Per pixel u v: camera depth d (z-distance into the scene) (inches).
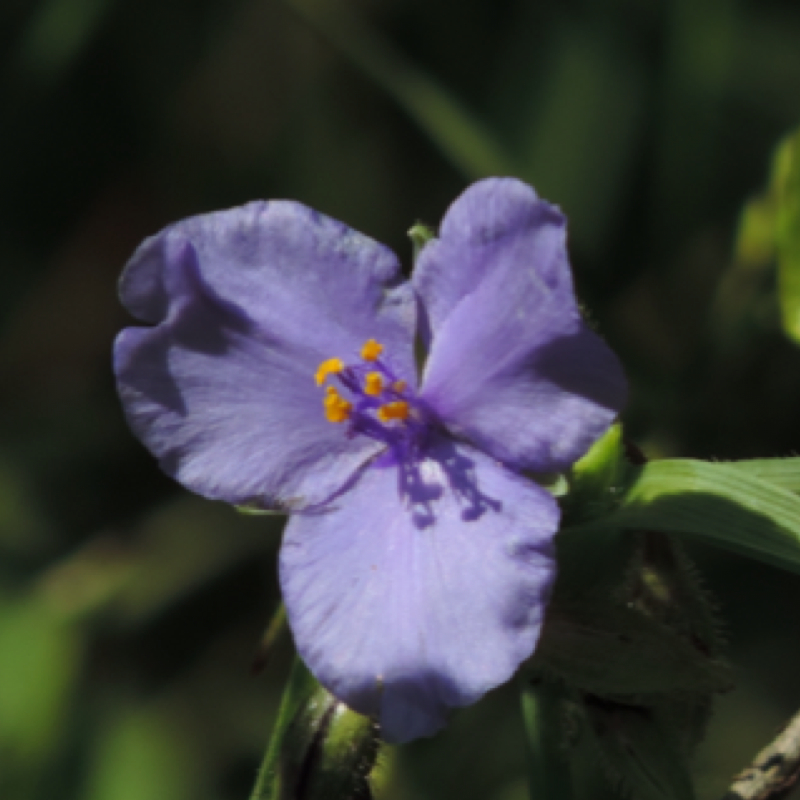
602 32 17.6
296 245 13.0
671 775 13.1
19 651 16.1
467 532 12.7
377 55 16.1
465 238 12.8
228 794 15.8
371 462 13.0
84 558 17.3
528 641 12.6
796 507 12.9
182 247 12.9
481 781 15.5
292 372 13.0
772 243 15.4
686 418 15.9
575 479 12.9
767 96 18.0
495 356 12.8
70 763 15.6
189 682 16.7
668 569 13.2
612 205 17.4
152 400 12.9
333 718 13.1
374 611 12.7
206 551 17.4
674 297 17.3
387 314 13.0
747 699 15.7
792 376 15.7
